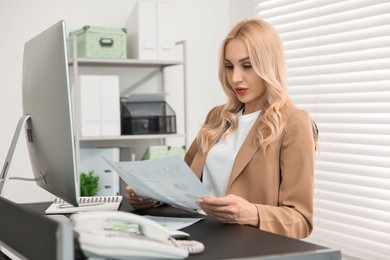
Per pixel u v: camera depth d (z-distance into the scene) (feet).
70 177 3.87
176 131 10.84
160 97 10.59
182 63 10.72
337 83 9.41
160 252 2.99
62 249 2.70
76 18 10.85
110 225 3.99
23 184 10.48
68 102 3.74
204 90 12.25
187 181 4.37
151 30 10.38
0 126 10.32
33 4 10.50
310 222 4.90
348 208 9.20
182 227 4.18
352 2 9.04
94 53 9.95
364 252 8.95
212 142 6.13
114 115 10.12
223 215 4.36
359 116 8.95
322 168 9.68
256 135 5.50
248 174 5.44
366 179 8.84
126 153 10.94
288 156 5.19
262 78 5.53
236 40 5.59
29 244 3.11
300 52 10.22
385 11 8.44
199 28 12.16
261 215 4.50
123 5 11.25
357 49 8.96
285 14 10.63
